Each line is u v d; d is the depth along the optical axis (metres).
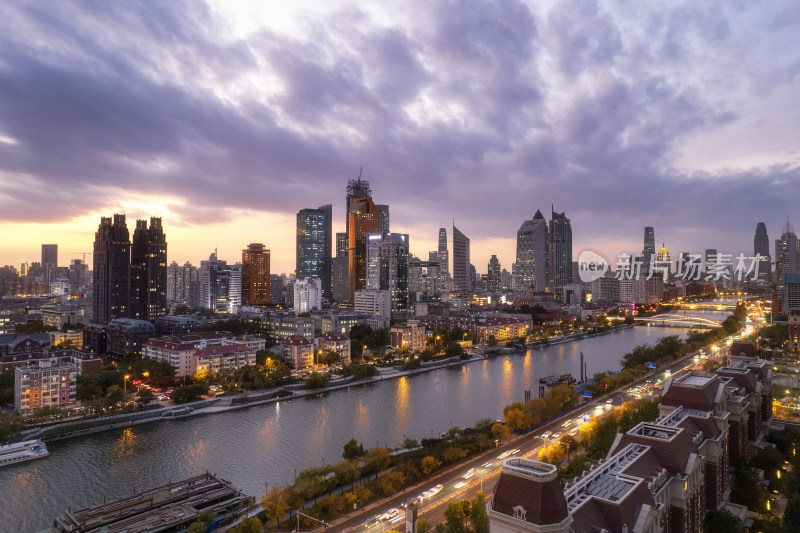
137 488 185.50
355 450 193.50
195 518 157.38
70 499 177.62
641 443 136.00
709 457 149.75
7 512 168.50
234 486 185.25
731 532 135.50
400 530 143.50
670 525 124.19
